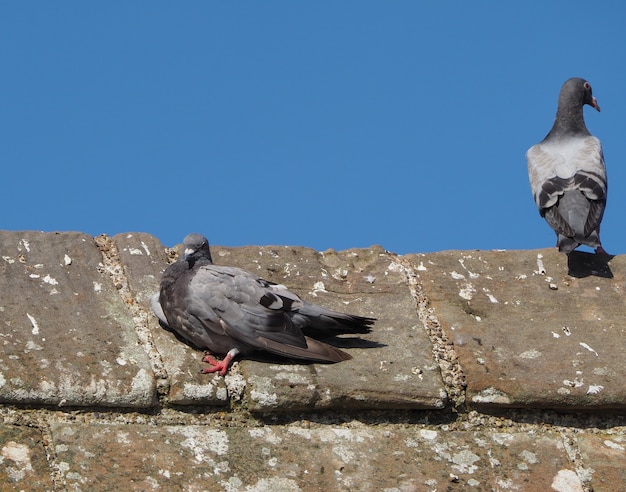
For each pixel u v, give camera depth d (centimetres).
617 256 1183
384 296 1078
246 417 866
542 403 908
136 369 876
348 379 900
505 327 1026
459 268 1144
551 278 1139
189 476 777
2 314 931
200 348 957
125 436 806
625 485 834
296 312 975
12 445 770
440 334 1008
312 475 803
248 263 1122
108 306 988
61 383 834
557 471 841
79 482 750
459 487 811
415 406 889
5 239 1064
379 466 824
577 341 1005
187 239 1016
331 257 1156
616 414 922
